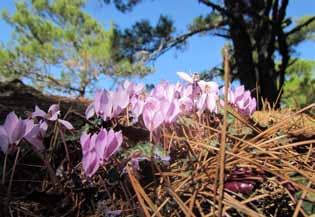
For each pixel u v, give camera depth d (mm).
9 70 2533
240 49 1581
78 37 2666
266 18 1472
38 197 129
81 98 551
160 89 159
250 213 108
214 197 105
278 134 158
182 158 141
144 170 125
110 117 150
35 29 2598
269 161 135
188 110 169
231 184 121
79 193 130
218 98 174
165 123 144
